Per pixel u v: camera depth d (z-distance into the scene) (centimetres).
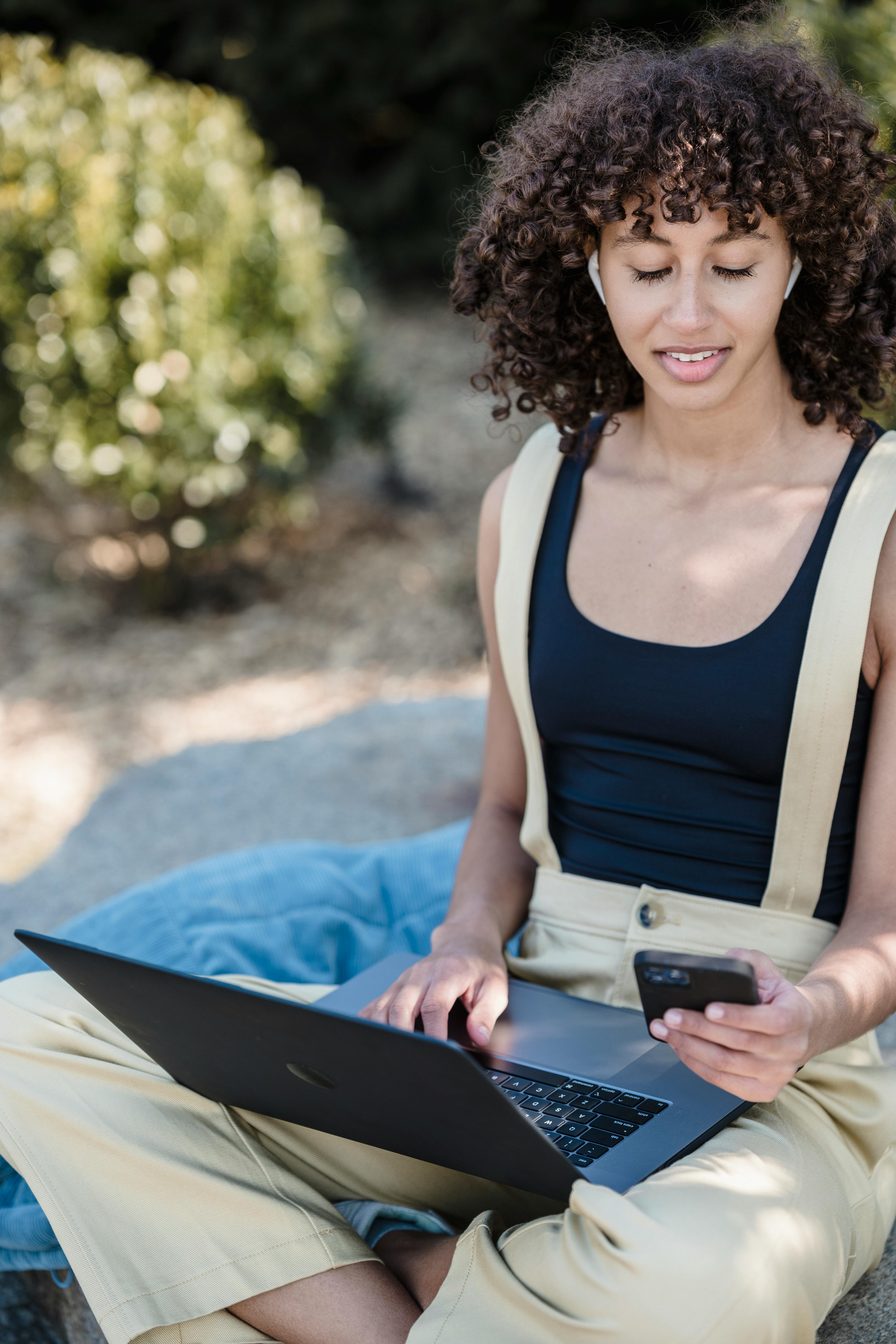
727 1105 134
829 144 137
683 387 141
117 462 456
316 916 219
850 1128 143
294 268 475
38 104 458
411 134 838
